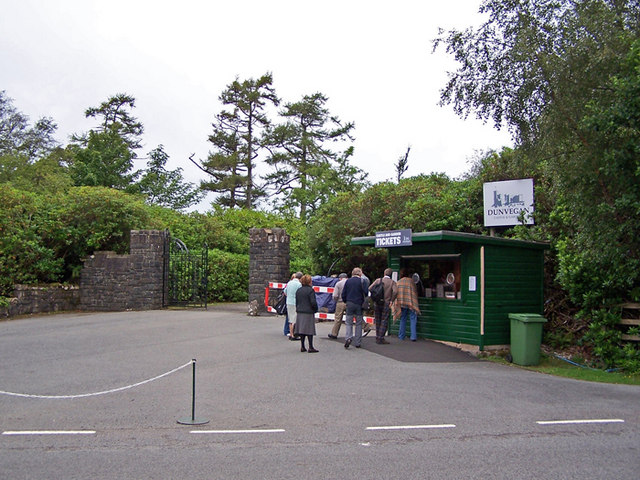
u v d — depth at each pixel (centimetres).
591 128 1116
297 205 4416
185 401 862
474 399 907
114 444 662
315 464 601
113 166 3966
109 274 2209
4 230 2094
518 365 1259
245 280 2727
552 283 1542
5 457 611
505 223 1605
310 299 1273
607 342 1262
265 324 1730
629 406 883
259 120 5138
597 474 579
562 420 792
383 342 1399
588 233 1218
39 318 1938
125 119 5822
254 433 712
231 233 3133
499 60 1319
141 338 1458
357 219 2017
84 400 866
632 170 1115
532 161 1349
